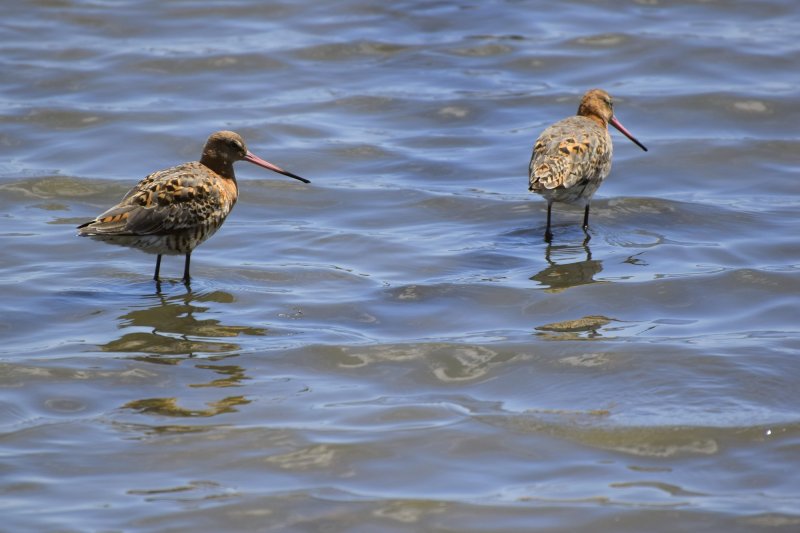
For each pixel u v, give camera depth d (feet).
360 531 32.96
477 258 54.44
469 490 35.01
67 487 35.14
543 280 51.65
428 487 35.19
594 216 60.13
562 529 32.99
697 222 58.80
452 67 80.53
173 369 43.24
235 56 81.20
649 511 33.71
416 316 48.21
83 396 41.04
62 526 32.96
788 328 46.47
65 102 74.08
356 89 77.15
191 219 50.85
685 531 32.78
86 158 67.05
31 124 71.00
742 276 51.49
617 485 35.17
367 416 39.47
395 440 37.81
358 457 36.78
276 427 38.68
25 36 83.76
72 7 88.63
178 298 50.29
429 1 91.09
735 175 65.10
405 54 82.53
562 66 80.28
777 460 36.50
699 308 48.75
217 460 36.68
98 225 49.19
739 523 33.09
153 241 50.52
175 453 37.09
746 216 59.31
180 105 74.33
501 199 62.23
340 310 48.96
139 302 49.88
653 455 36.91
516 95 76.23
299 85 77.87
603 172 57.82
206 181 51.65
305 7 89.51
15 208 60.70
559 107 74.59
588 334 46.03
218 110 73.67
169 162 67.05
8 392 41.27
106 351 44.80
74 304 49.52
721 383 41.45
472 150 69.00
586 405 40.22
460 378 42.55
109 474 35.91
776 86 76.07
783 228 57.67
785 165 65.98
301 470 36.06
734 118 72.28
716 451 37.06
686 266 53.21
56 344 45.52
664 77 78.38
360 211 60.90
